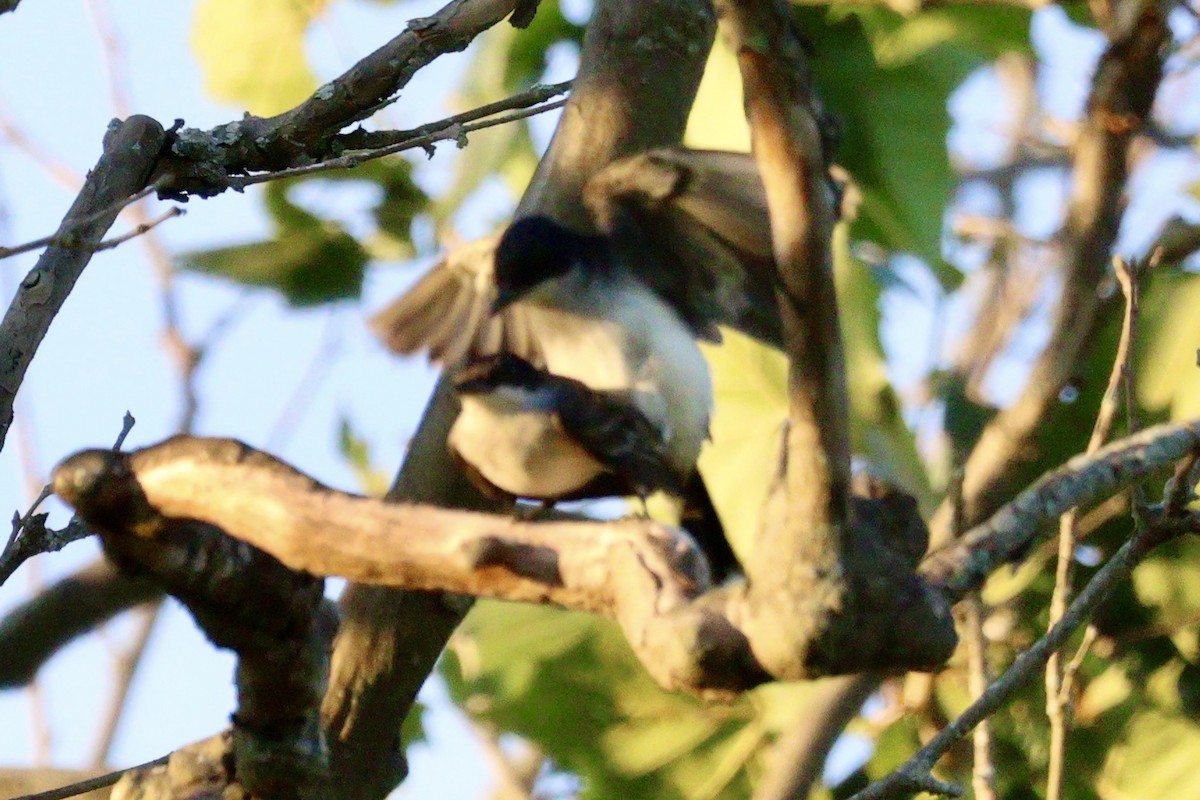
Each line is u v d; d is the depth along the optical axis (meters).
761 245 7.34
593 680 11.22
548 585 4.56
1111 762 10.34
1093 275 9.65
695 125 9.69
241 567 5.06
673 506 7.46
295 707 5.50
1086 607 6.77
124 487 4.89
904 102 10.48
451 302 7.85
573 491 7.10
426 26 7.12
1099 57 9.78
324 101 7.04
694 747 11.13
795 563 4.07
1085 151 9.74
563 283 7.23
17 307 6.27
